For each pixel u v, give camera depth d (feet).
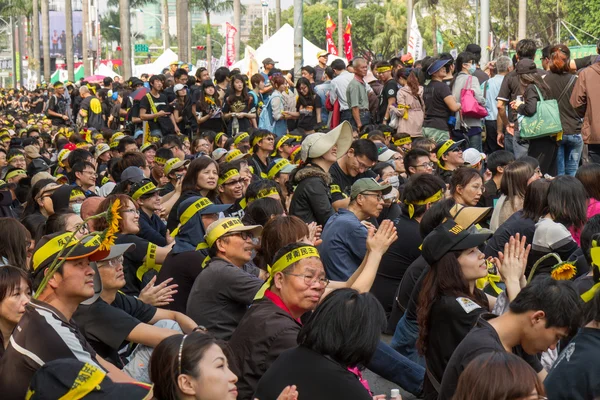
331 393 15.51
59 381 14.30
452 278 20.12
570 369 16.87
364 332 15.60
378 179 36.76
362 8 370.53
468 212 24.40
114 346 20.17
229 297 22.70
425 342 20.45
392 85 60.80
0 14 373.20
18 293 18.26
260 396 15.96
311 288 19.08
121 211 27.61
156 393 14.60
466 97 52.24
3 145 66.33
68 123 106.73
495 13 185.47
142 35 428.97
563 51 45.68
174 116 70.13
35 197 35.81
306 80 65.21
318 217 33.09
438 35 192.24
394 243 30.12
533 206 28.66
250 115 66.85
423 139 45.03
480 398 12.47
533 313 17.19
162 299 23.76
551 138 46.01
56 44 491.31
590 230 23.09
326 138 34.06
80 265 17.75
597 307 16.99
